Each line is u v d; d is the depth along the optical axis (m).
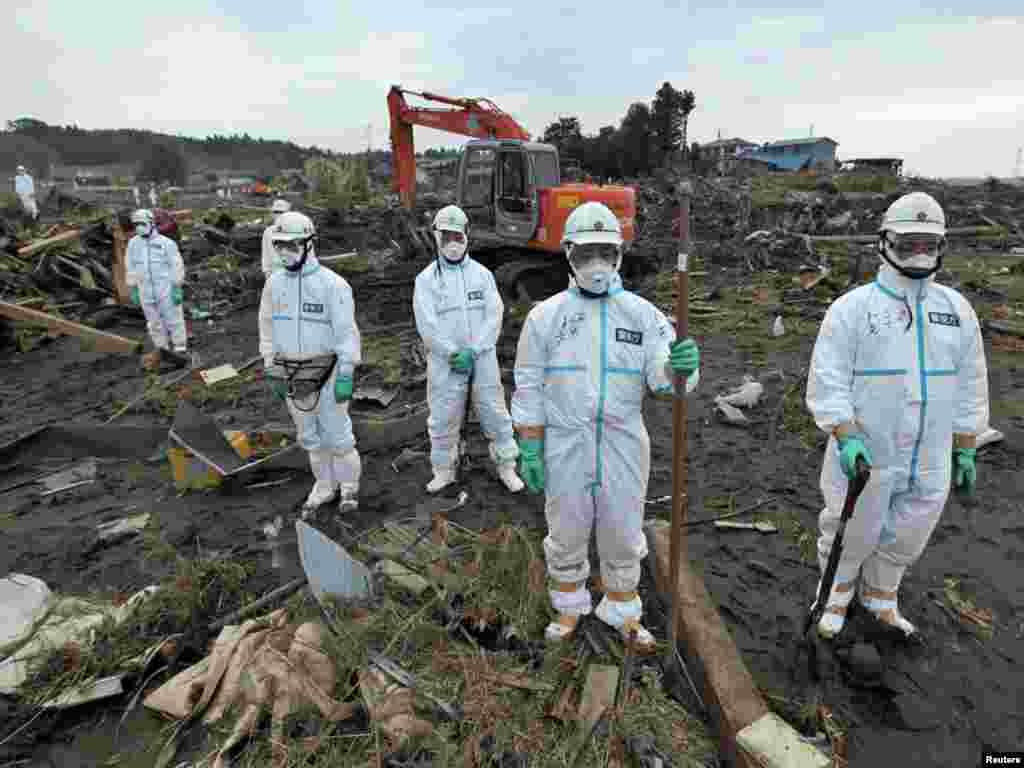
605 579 3.28
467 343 4.57
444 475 4.96
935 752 2.69
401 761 2.49
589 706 2.75
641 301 2.88
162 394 7.27
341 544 4.17
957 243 19.47
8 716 2.86
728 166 34.81
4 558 4.14
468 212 11.24
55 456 5.82
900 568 3.23
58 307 10.99
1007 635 3.39
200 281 13.23
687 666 3.11
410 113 13.24
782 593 3.74
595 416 2.85
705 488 5.04
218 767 2.50
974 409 2.95
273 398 7.20
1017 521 4.50
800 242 15.89
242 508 4.76
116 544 4.30
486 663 2.88
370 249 16.11
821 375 2.90
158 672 3.11
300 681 2.77
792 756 2.42
